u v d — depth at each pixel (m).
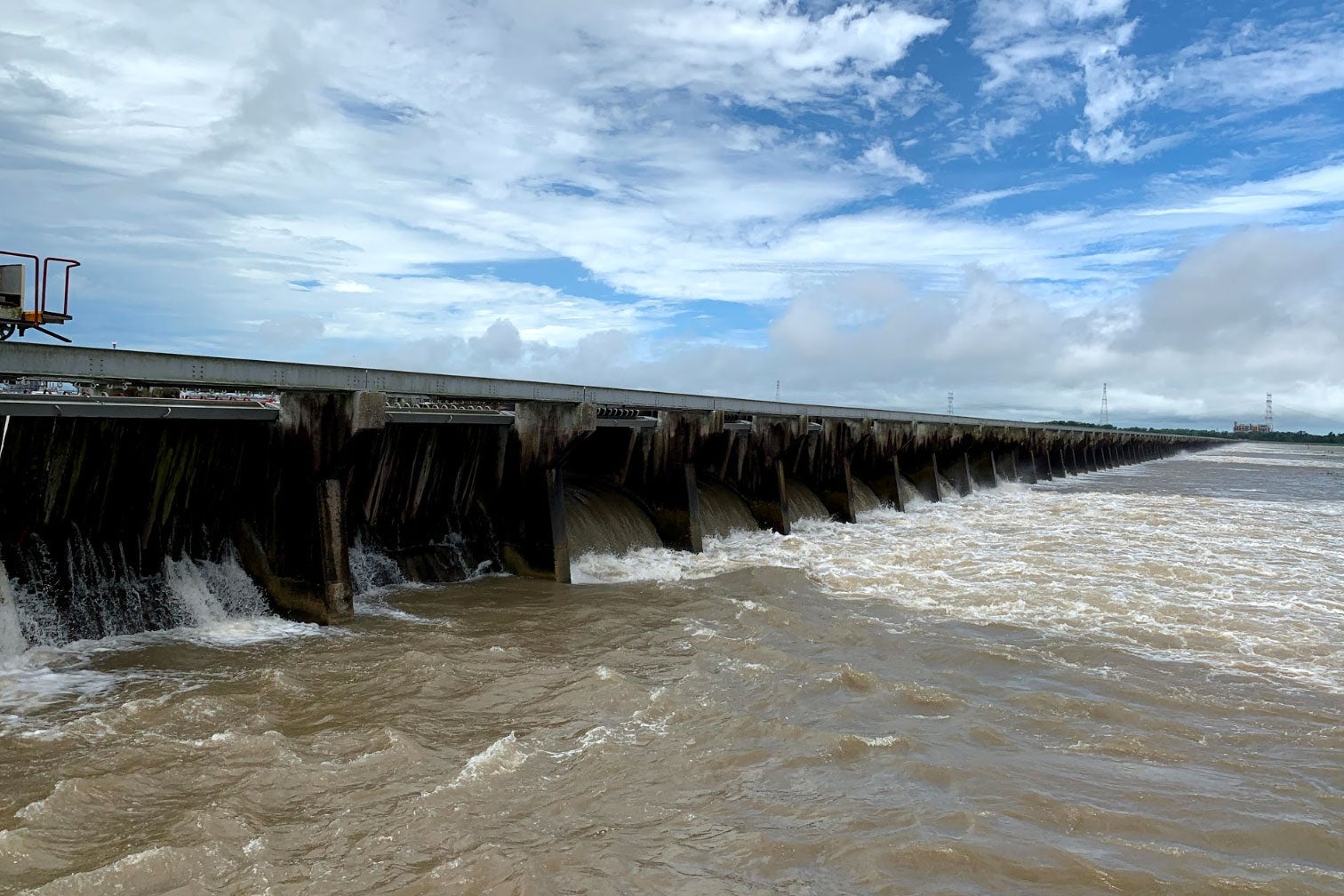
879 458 47.66
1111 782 10.98
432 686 13.41
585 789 10.18
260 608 17.56
